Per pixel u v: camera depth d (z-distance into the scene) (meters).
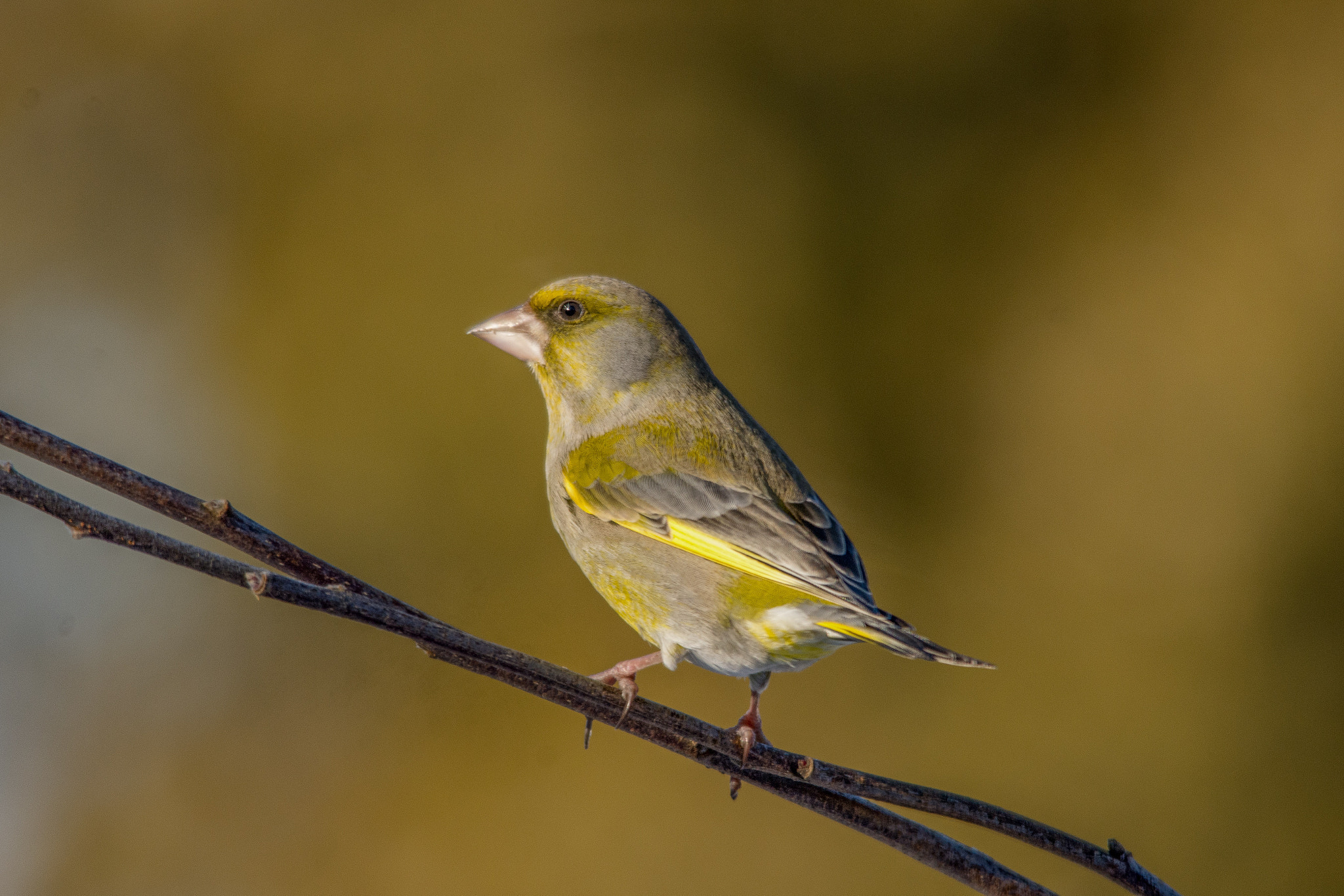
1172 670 13.66
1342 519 13.85
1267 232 14.66
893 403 14.91
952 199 15.41
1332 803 13.08
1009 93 15.67
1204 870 12.96
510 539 13.93
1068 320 14.81
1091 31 15.62
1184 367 14.45
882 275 15.22
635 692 6.82
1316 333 14.27
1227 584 13.85
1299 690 13.52
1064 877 13.00
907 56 15.74
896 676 13.74
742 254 14.88
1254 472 14.06
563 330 7.95
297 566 5.25
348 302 14.57
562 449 7.89
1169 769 13.30
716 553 7.07
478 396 14.21
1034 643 13.96
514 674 5.38
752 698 7.21
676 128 15.17
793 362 14.70
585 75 15.20
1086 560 14.16
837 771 5.90
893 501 14.59
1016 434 14.67
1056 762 13.41
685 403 7.74
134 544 4.56
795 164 15.28
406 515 14.09
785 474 7.48
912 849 5.97
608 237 14.68
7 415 4.69
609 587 7.41
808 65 15.60
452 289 14.51
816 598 6.76
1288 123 14.95
